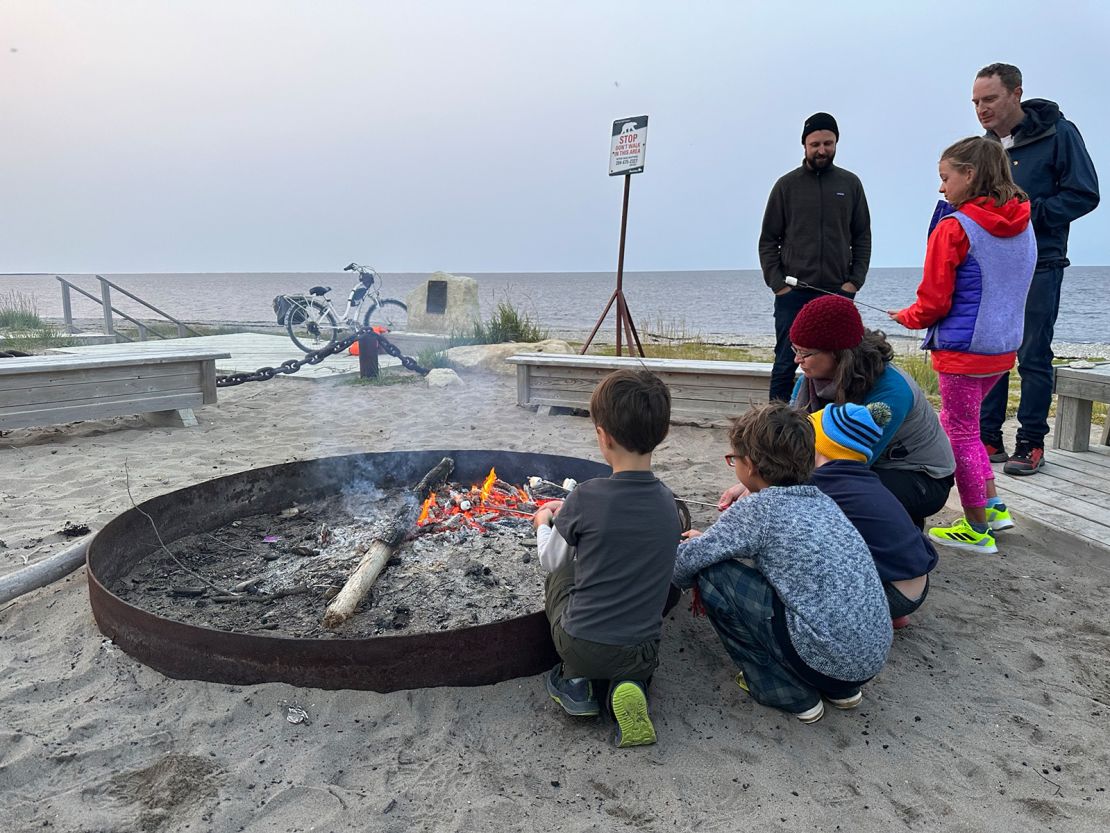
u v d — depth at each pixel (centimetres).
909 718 238
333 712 232
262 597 301
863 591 219
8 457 519
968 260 324
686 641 281
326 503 409
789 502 226
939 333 336
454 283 1200
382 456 427
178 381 615
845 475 256
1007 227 319
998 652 274
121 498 436
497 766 214
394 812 196
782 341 521
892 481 299
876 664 223
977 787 207
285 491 402
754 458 230
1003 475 431
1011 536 375
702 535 236
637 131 753
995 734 229
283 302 1257
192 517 362
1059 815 196
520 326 1088
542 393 685
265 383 843
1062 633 287
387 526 354
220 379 720
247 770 210
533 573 320
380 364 974
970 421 347
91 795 201
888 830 191
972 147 321
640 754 219
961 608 306
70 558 317
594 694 233
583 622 221
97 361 563
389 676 239
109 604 262
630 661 222
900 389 284
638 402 218
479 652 243
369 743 221
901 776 211
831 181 492
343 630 276
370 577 299
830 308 282
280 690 240
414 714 233
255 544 357
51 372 546
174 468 500
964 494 352
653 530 221
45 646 271
